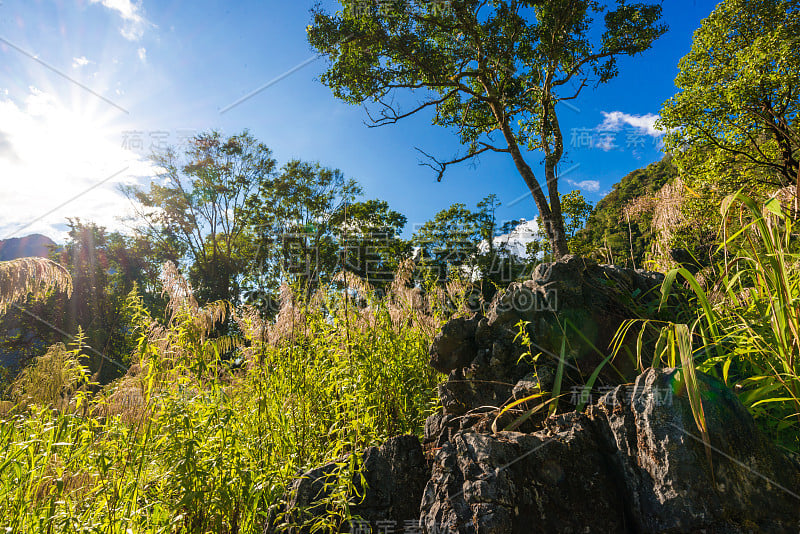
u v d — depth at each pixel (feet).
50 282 13.87
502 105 53.31
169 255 93.81
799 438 6.79
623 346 9.51
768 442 6.17
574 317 9.89
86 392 11.16
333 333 16.24
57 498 10.00
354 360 14.75
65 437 9.93
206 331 13.08
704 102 59.82
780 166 54.24
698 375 6.63
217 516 10.32
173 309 12.91
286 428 13.12
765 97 55.42
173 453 10.02
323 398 14.97
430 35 53.42
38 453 9.62
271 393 14.61
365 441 12.71
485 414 9.38
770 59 55.36
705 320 9.25
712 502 5.71
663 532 5.98
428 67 50.01
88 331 71.61
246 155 95.55
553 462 6.79
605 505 6.51
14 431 10.08
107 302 81.82
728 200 7.12
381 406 13.93
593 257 15.87
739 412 6.30
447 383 11.05
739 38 61.52
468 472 6.82
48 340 72.79
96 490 10.04
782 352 6.56
